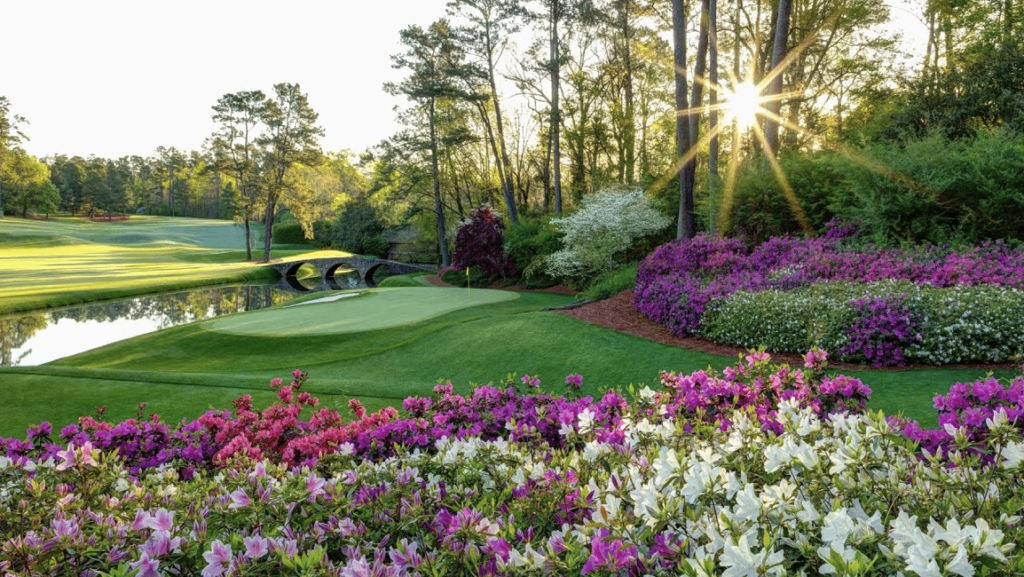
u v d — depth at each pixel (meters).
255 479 2.58
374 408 6.77
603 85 32.38
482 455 2.76
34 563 1.94
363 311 16.08
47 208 81.00
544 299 17.27
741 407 3.76
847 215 11.80
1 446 4.17
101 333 19.17
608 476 2.39
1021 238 10.00
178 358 12.41
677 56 14.80
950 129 15.09
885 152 11.78
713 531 1.53
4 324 20.48
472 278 28.12
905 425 2.89
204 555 1.86
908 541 1.39
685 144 14.96
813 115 24.80
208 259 49.00
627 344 9.14
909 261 9.00
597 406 3.86
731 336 8.53
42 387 8.05
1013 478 1.91
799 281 9.40
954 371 6.33
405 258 52.94
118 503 2.58
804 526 1.59
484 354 9.79
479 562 1.79
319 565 1.75
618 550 1.56
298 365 10.79
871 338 6.95
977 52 18.73
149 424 4.47
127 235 64.56
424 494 2.36
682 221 15.02
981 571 1.30
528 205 38.16
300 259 44.03
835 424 2.37
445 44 32.12
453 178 39.44
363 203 57.56
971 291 7.24
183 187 105.38
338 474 2.75
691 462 1.93
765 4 23.09
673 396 4.03
